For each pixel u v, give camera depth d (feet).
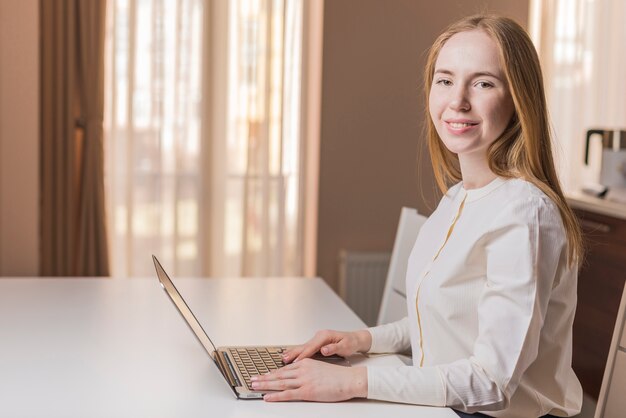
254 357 5.82
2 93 11.60
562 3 13.97
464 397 4.93
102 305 7.22
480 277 5.30
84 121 12.10
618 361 5.57
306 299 7.75
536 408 5.40
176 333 6.42
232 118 12.74
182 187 12.66
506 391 4.89
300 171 13.01
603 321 11.62
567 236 5.16
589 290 11.96
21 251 11.88
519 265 4.94
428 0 12.81
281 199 12.89
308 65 13.06
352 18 12.65
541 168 5.31
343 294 12.85
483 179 5.47
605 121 14.21
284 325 6.81
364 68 12.78
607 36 14.08
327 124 12.78
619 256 11.27
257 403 4.95
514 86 5.11
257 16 12.62
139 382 5.27
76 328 6.48
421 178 13.06
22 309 7.02
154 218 12.53
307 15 12.80
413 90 12.92
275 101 12.80
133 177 12.41
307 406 4.92
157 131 12.40
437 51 5.71
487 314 5.00
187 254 12.76
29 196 11.82
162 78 12.33
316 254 12.98
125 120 12.34
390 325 6.29
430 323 5.51
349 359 6.05
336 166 12.87
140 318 6.84
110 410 4.77
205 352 5.92
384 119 12.91
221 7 12.51
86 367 5.55
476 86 5.20
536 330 4.95
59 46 11.88
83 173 12.11
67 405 4.84
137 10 12.21
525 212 5.03
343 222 12.99
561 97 14.11
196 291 7.93
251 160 12.82
